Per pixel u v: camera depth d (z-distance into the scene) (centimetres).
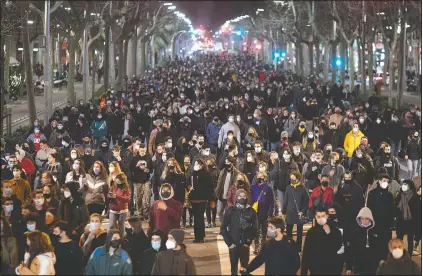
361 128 2889
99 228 1367
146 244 1369
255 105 3806
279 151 2483
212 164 2003
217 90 5019
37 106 5750
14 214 1484
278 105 4859
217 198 1858
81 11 5250
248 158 1991
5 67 5219
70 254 1281
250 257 1692
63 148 2323
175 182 1820
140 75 8512
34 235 1238
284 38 11250
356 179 2003
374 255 1449
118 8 6338
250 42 18362
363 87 6038
